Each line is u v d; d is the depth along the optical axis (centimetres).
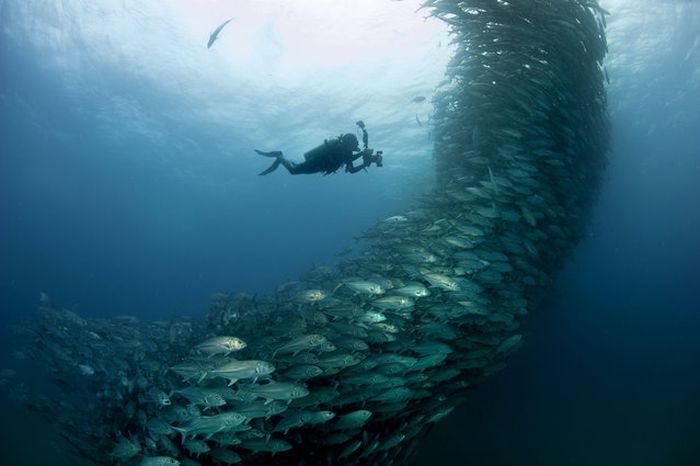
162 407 610
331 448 618
